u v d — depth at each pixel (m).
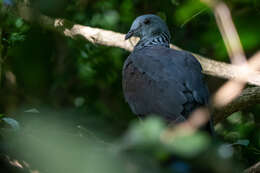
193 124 3.67
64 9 10.42
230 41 3.96
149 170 4.16
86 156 4.25
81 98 14.57
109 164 3.71
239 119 12.40
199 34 12.61
